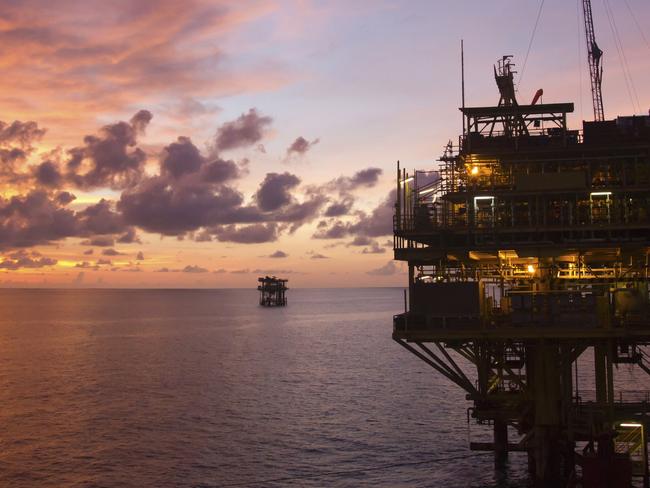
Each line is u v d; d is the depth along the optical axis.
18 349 150.12
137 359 130.62
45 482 51.97
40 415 76.62
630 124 48.28
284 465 56.12
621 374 97.25
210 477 53.06
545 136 50.16
